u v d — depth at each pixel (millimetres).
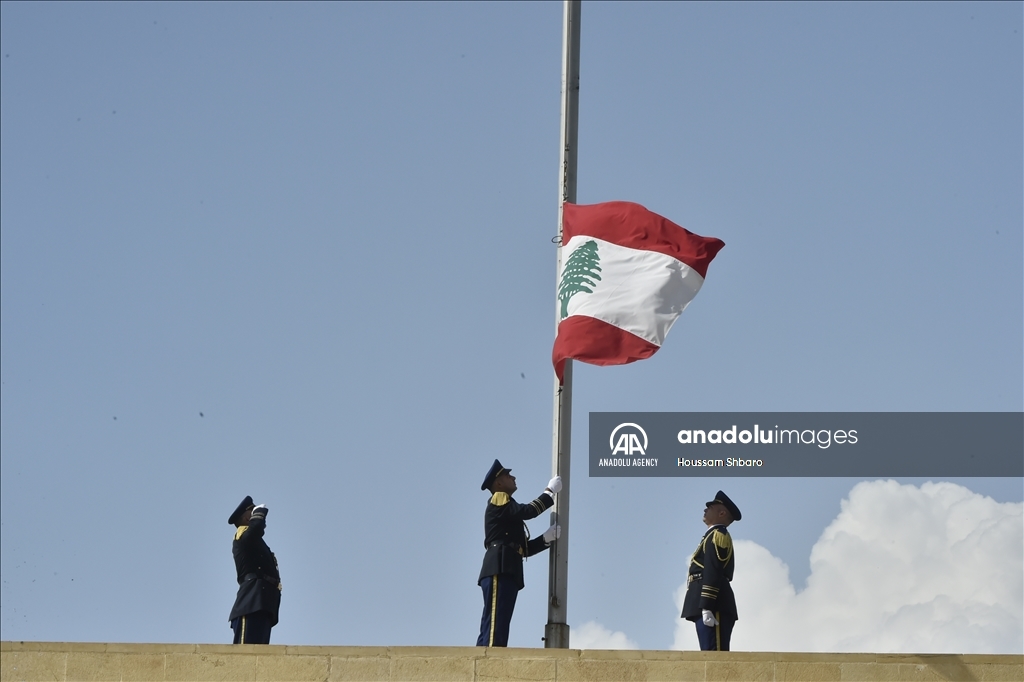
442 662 17750
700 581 19047
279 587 20250
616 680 17656
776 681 17641
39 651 17875
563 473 20938
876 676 17688
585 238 22219
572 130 22953
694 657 17750
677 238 22156
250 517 20422
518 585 19609
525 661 17750
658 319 21688
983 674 17719
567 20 23328
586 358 21469
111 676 17781
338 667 17750
